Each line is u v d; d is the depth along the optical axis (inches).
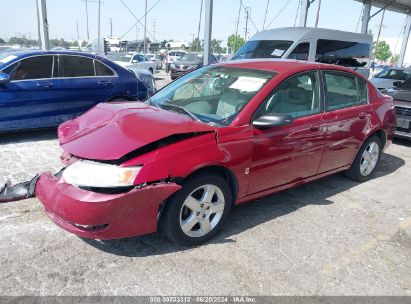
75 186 113.0
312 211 165.0
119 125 124.6
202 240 131.2
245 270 119.3
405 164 247.9
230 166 130.9
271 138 141.8
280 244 135.9
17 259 117.3
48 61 250.2
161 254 124.6
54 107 253.9
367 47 503.8
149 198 112.9
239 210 161.6
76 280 109.4
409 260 131.7
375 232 150.2
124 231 113.3
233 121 135.0
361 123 185.9
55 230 135.0
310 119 157.8
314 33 418.9
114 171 110.0
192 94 160.2
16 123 240.1
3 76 225.1
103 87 276.2
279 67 158.4
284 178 154.9
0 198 139.5
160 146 117.0
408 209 174.6
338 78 177.9
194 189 123.9
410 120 274.7
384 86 504.4
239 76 157.1
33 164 200.2
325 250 134.3
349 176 205.2
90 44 855.1
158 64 1190.9
